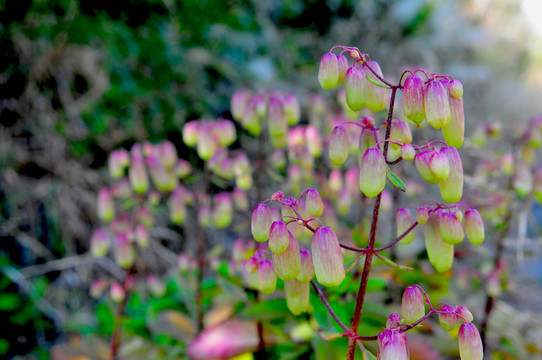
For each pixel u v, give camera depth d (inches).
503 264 33.9
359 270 30.0
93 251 33.9
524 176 32.0
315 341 26.2
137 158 32.0
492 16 119.5
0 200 48.5
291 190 33.5
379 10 78.5
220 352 28.0
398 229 23.0
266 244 29.1
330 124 35.9
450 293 33.7
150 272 50.0
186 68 57.6
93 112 53.6
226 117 59.8
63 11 50.3
